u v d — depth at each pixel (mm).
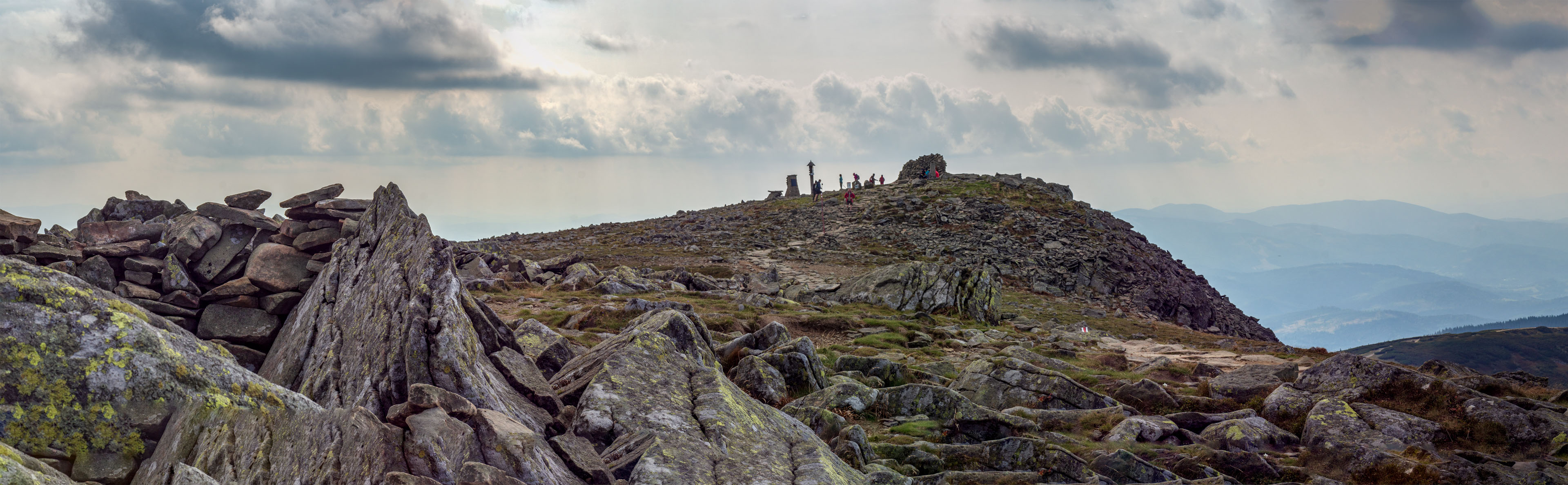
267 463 6957
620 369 11250
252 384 7582
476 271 39906
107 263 15648
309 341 12805
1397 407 16719
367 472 6922
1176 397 19969
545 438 9609
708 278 49250
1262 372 20422
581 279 39969
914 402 16703
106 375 6727
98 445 6496
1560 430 14727
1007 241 74000
